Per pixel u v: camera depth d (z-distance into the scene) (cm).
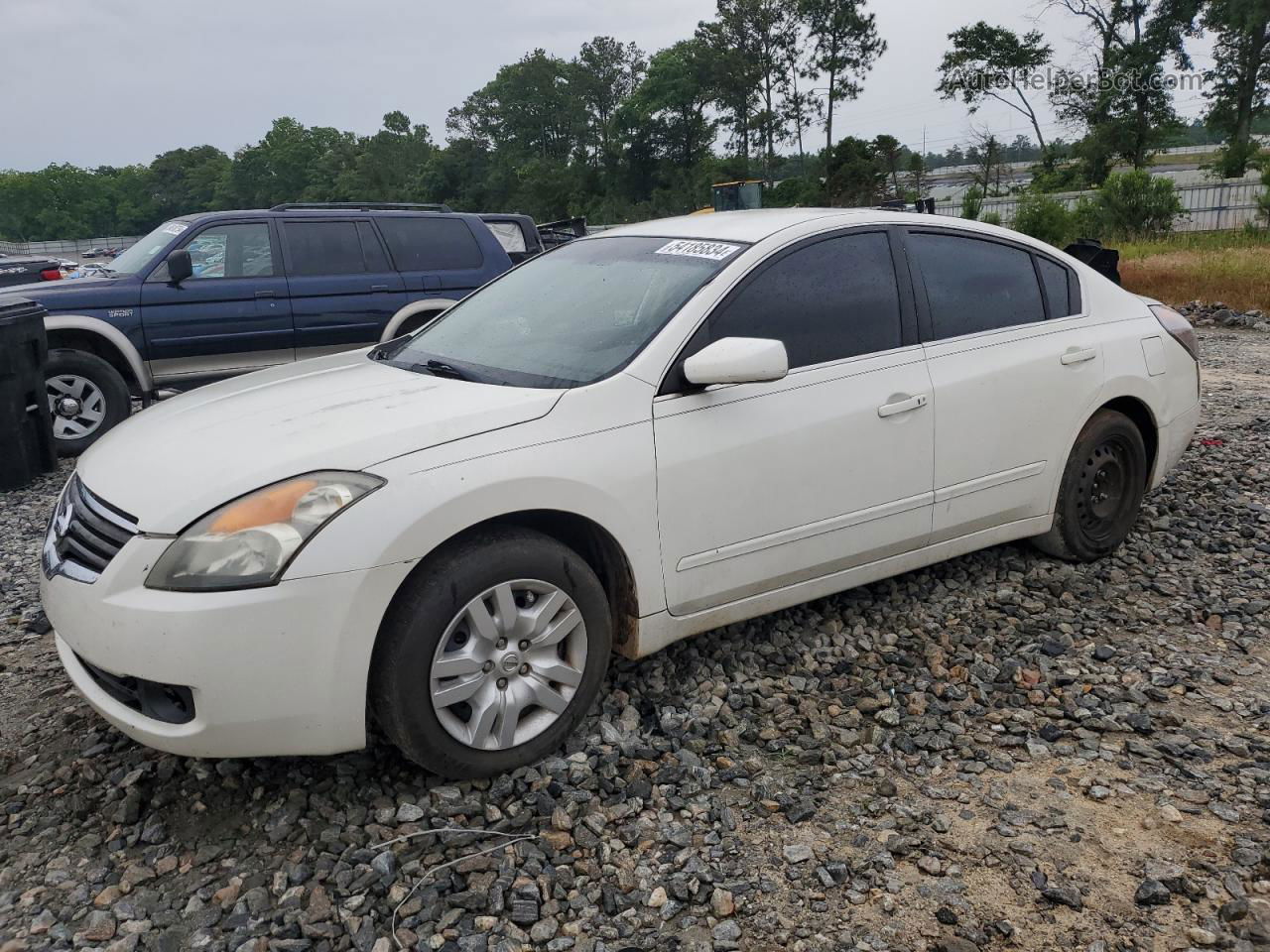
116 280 804
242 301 834
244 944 240
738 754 320
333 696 271
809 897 255
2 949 239
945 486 394
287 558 264
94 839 282
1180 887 254
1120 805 289
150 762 318
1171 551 486
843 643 394
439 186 11450
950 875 262
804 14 8625
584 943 240
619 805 290
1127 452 464
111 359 812
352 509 271
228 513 268
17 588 484
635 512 316
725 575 343
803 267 367
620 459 313
